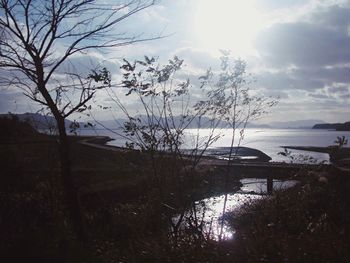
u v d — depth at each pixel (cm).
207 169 951
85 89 895
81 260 736
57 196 1032
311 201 1015
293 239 741
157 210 912
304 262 647
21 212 929
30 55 861
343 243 704
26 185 1178
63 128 912
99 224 1038
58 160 1152
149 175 920
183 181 890
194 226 835
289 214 912
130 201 1315
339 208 1056
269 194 1320
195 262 675
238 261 665
